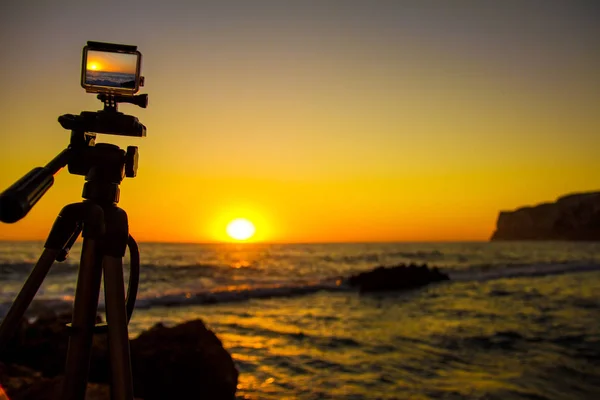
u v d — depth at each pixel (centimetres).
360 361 780
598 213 15325
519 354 823
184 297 1711
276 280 2755
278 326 1152
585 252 7556
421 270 2466
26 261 3197
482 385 643
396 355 824
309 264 4759
